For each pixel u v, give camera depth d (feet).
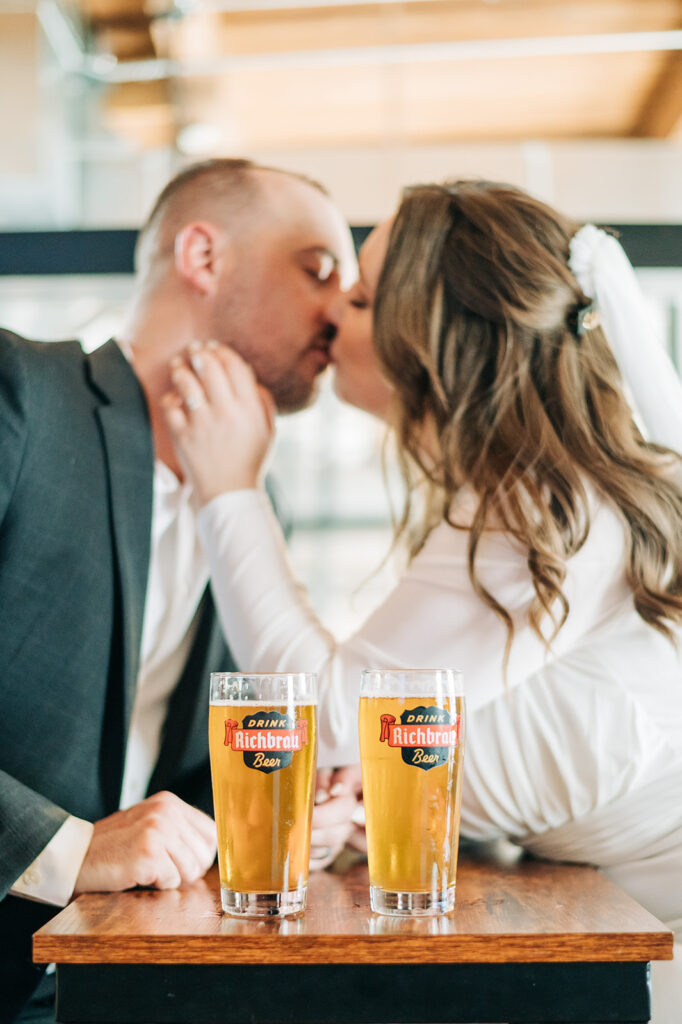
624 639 3.91
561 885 3.27
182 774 4.89
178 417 4.40
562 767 3.76
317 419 17.35
